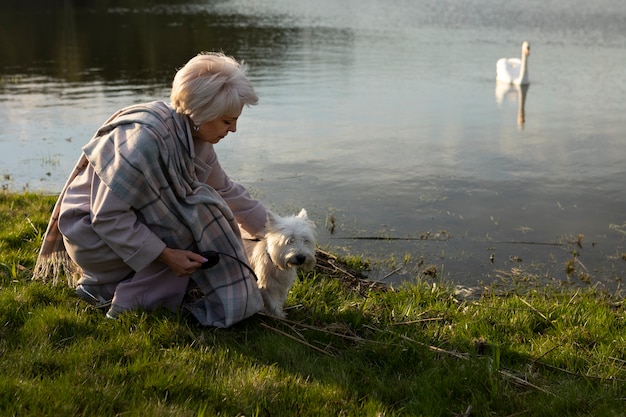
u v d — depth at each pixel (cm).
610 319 454
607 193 840
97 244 379
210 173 415
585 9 3259
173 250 376
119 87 1389
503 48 2067
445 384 343
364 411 317
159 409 293
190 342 371
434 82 1534
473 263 632
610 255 658
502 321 448
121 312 389
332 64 1731
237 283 396
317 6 3438
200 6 3294
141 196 370
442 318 448
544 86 1521
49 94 1320
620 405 338
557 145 1051
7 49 1866
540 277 605
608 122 1199
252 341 384
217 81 363
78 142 1002
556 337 427
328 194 816
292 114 1213
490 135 1105
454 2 3706
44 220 575
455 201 803
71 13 2791
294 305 447
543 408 329
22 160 912
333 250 650
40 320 369
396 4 3584
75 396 297
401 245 671
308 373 350
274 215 418
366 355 379
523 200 811
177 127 378
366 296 500
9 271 459
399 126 1148
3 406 282
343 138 1066
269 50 1944
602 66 1758
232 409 307
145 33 2236
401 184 860
